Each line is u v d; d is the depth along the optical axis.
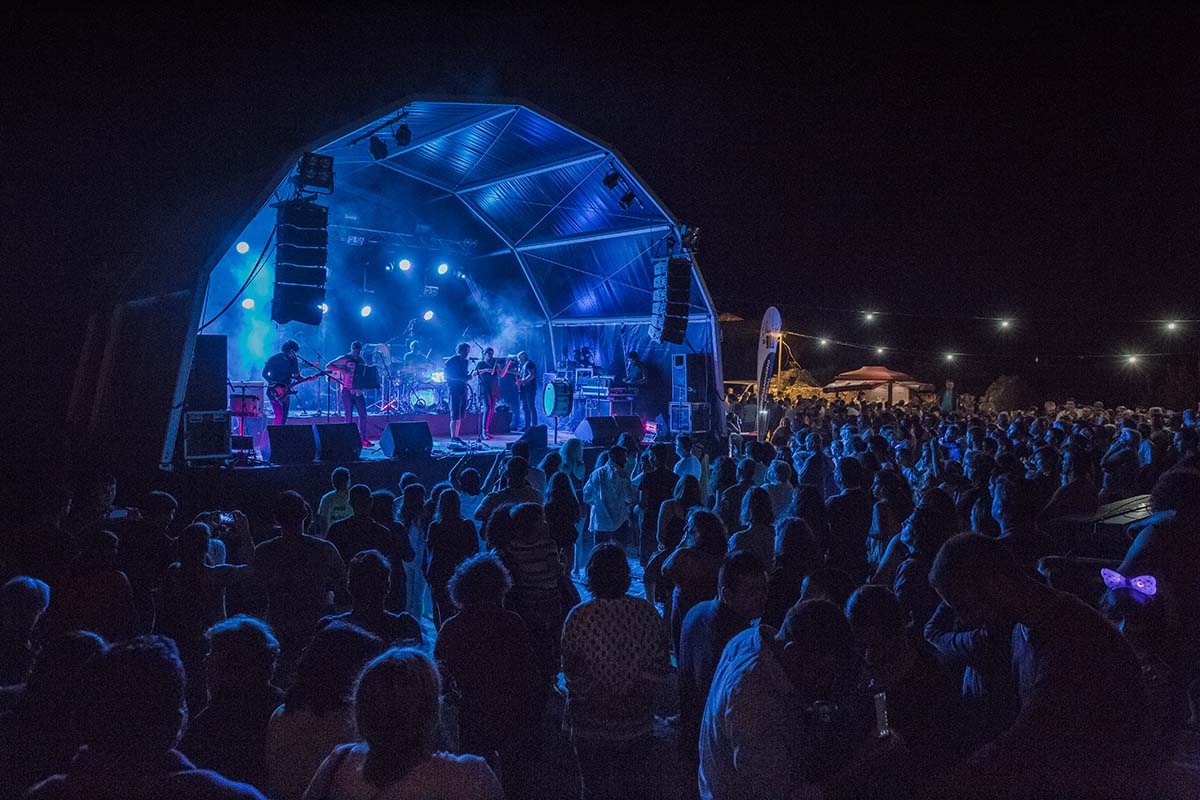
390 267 19.14
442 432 17.36
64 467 9.04
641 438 15.20
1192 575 3.86
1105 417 18.31
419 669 2.10
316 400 18.09
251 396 12.23
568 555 6.41
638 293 17.09
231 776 2.70
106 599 3.78
